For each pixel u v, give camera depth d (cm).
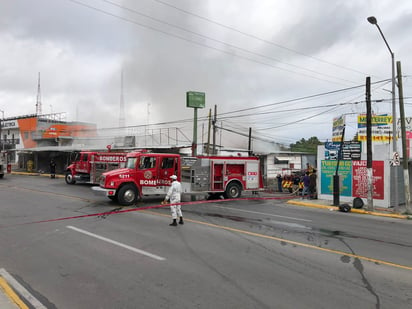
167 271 601
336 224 1165
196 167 1772
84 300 476
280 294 504
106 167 2331
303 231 1002
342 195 1842
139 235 886
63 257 682
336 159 1894
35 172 4091
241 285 538
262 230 994
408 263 679
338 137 2047
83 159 2530
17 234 888
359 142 1847
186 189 1734
